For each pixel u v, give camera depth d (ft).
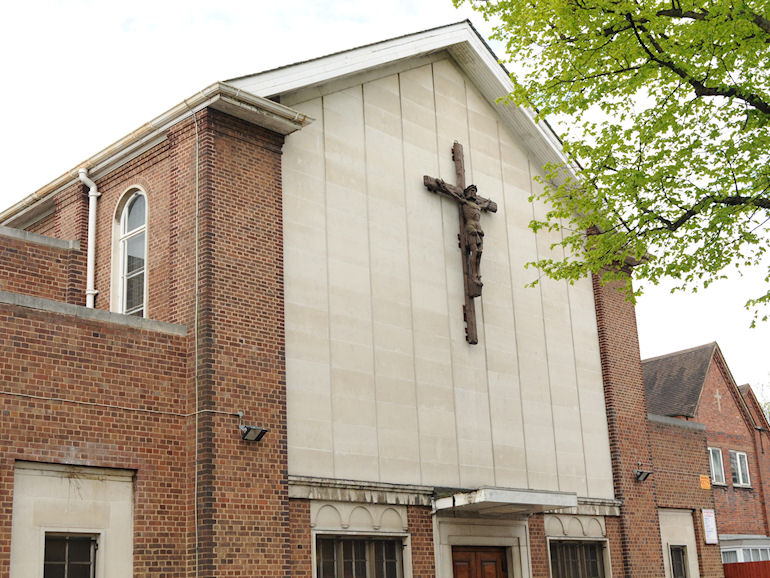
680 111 49.03
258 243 49.49
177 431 45.01
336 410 51.65
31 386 40.19
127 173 53.83
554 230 73.00
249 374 47.01
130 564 41.96
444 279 61.52
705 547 78.89
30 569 38.70
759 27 44.98
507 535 60.49
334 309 53.31
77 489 41.06
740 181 49.47
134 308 51.70
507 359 64.69
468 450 59.21
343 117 57.77
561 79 50.21
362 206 57.16
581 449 69.05
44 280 52.39
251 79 50.26
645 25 47.01
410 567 53.16
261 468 46.14
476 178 67.31
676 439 79.56
